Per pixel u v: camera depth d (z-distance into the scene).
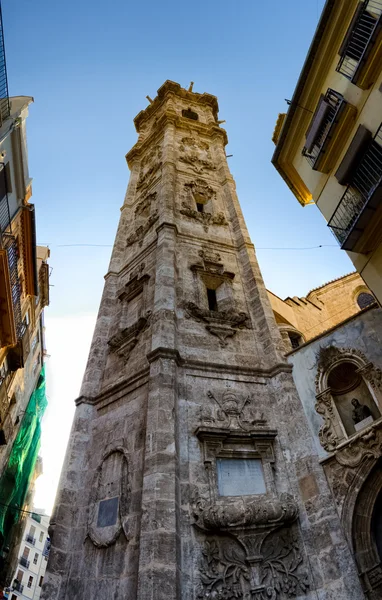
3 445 30.05
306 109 17.98
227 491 11.31
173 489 10.38
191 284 17.92
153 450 11.12
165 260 17.89
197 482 11.19
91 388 15.78
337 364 13.28
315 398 13.18
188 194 24.67
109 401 14.70
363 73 13.59
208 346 15.20
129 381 14.41
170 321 15.01
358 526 10.41
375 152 13.15
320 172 16.80
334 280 29.95
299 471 11.86
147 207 25.11
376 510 10.66
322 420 12.57
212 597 9.33
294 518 10.91
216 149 31.59
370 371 12.27
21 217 25.62
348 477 11.07
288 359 14.97
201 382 13.76
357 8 14.10
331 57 16.23
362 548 10.09
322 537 10.42
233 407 13.26
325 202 16.44
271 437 12.69
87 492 12.45
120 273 21.86
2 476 29.98
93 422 14.63
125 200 28.38
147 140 34.38
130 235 24.00
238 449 12.24
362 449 11.12
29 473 34.72
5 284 21.66
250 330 16.61
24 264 28.30
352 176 14.20
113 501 11.49
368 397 12.54
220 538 10.37
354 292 28.91
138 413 13.06
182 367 13.90
